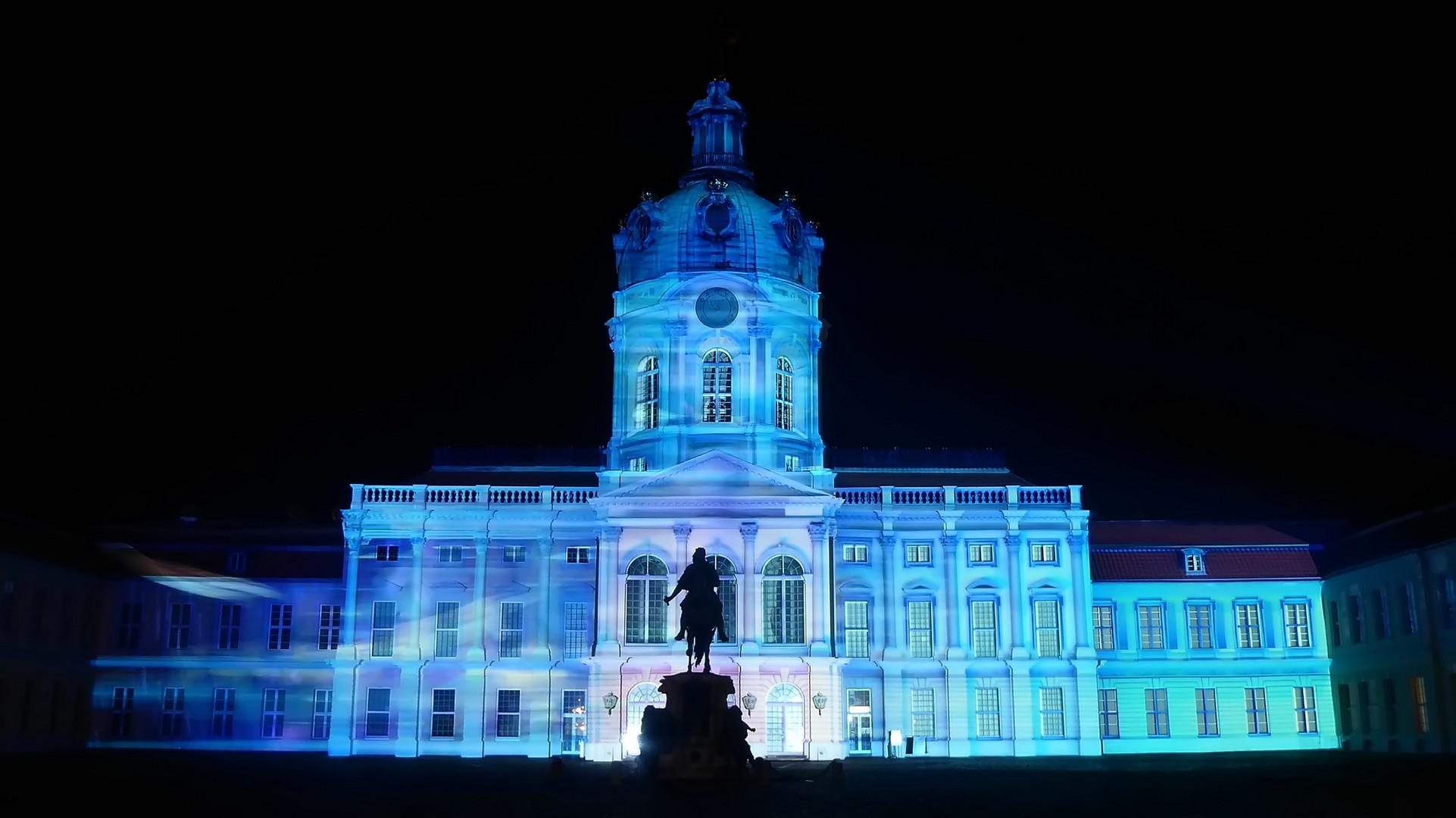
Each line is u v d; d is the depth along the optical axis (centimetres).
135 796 3916
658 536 7862
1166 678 8625
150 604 8631
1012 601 8338
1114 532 9069
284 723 8462
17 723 7644
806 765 6581
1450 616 7288
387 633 8238
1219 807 3591
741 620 7712
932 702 8212
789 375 8588
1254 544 8950
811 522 7856
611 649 7688
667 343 8362
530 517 8338
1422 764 5925
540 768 6109
